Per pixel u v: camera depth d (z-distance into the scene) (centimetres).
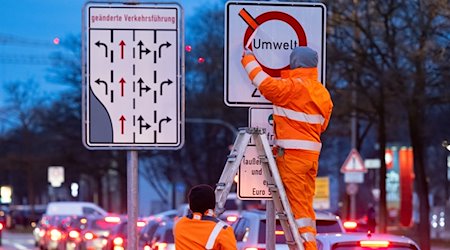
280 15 2306
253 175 2228
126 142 2395
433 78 7019
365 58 7481
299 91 1961
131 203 2406
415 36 6950
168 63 2411
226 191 2006
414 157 8344
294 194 1967
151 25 2409
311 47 2311
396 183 14275
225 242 1967
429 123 9619
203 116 15712
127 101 2400
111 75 2398
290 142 1969
